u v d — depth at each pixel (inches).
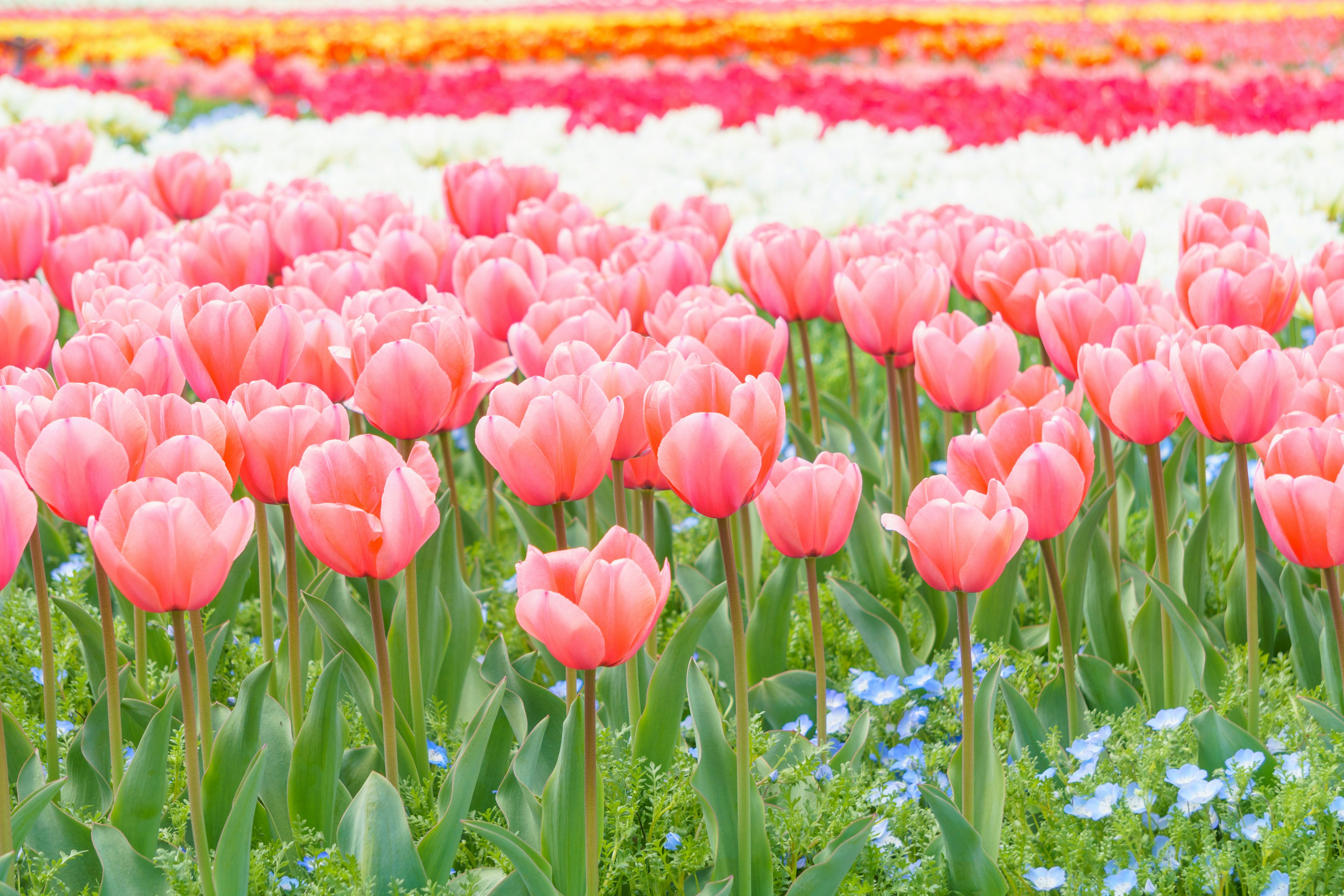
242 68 574.2
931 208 254.2
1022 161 299.4
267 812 85.1
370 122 406.3
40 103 422.6
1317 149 316.2
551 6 1033.5
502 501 149.2
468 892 78.4
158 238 151.8
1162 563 100.7
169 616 112.3
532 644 120.9
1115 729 96.3
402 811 76.1
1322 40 634.2
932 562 74.8
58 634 112.4
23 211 142.3
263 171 312.5
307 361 100.3
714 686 108.5
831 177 282.0
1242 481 89.7
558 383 76.7
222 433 75.3
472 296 117.2
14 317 101.3
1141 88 416.8
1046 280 114.7
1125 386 91.8
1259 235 122.9
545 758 91.4
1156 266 173.9
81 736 89.4
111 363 87.0
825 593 124.5
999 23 761.6
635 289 120.6
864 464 145.6
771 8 980.6
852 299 115.6
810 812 85.7
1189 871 80.4
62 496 70.3
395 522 69.2
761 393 70.0
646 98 441.4
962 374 100.1
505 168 174.2
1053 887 79.7
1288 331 197.3
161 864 76.9
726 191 249.3
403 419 83.8
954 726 100.0
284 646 100.8
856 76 510.3
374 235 149.1
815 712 105.0
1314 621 108.6
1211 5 861.8
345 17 1005.2
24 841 80.8
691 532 144.9
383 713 81.1
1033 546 129.5
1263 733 97.4
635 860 83.0
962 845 79.3
